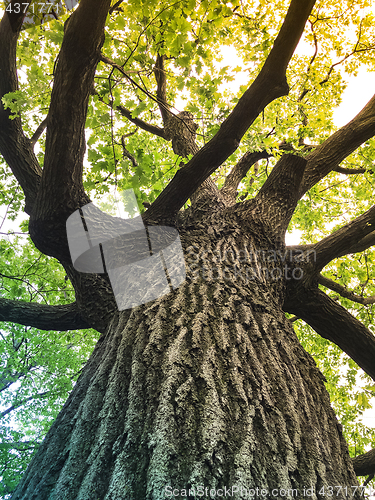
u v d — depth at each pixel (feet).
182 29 7.61
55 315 10.32
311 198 21.57
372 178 18.93
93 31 6.10
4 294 17.10
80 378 5.98
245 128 7.29
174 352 5.00
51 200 8.02
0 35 8.48
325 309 10.03
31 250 21.25
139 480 3.54
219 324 5.75
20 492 4.39
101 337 7.15
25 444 24.14
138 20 7.89
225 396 4.43
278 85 6.86
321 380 6.02
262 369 5.09
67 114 6.98
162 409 4.13
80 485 3.79
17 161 10.10
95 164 7.80
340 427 5.32
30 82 8.29
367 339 9.98
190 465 3.55
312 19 17.37
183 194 8.29
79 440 4.41
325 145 11.24
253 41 9.40
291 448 4.11
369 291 17.43
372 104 11.03
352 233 10.27
